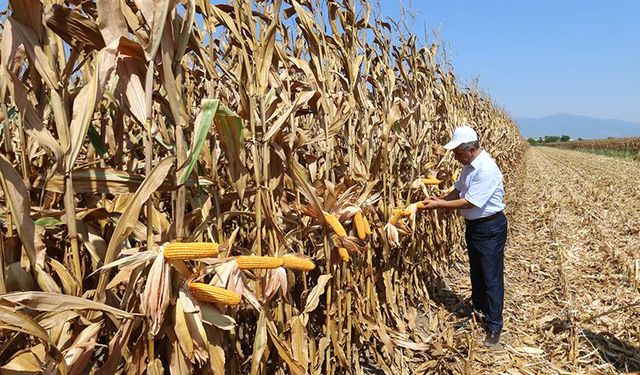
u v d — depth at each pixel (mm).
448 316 5359
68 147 1570
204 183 2137
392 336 4133
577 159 36781
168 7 1696
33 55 1512
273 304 2730
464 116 8164
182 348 1837
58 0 1787
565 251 7848
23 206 1509
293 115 2688
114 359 1718
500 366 4203
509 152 16828
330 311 3250
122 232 1668
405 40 5090
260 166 2480
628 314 5234
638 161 30750
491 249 4660
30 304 1447
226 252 2215
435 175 5941
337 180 3693
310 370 3074
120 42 1647
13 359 1476
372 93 4473
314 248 3414
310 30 2961
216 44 3307
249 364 3258
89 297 1837
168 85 1767
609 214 11133
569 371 4180
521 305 5805
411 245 5219
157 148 2828
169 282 1779
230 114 2031
